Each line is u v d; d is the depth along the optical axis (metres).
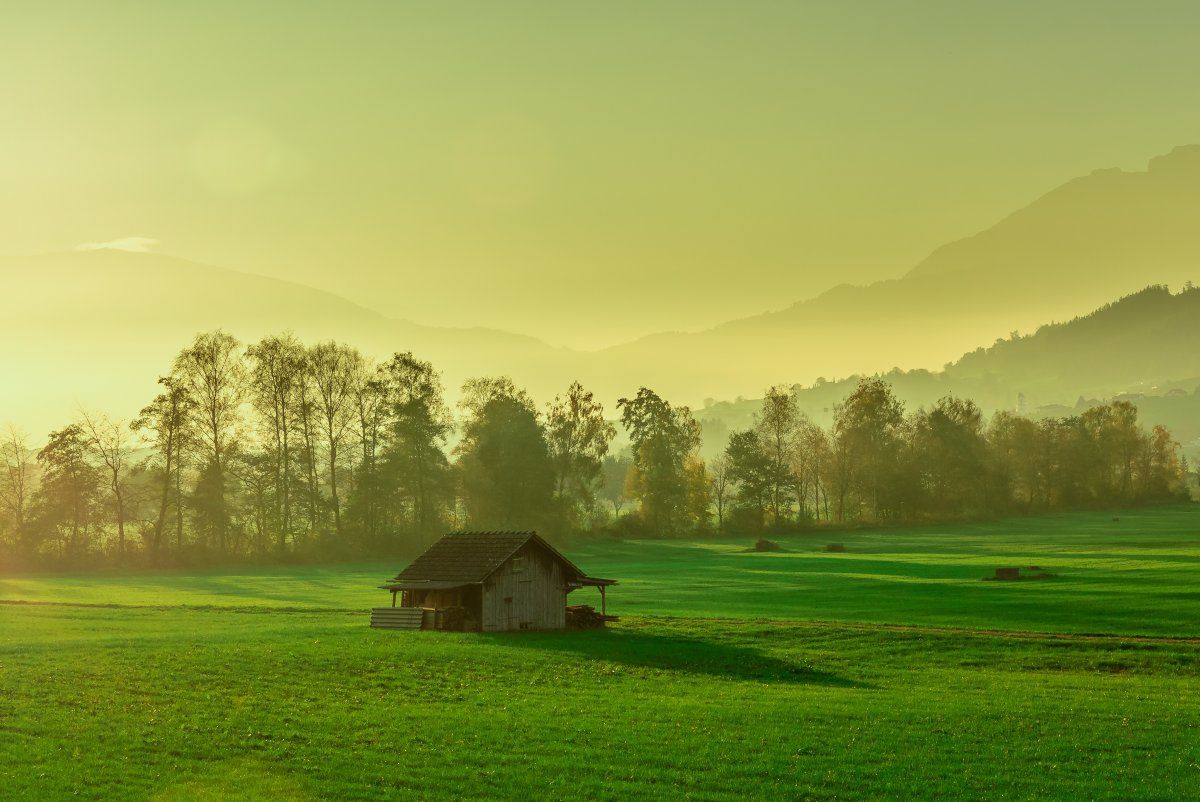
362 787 33.75
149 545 139.62
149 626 70.44
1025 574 102.69
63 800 32.03
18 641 59.56
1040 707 45.41
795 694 48.66
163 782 33.91
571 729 41.00
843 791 34.00
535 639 65.69
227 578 122.12
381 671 52.50
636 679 52.75
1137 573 101.75
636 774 35.41
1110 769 36.19
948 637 64.12
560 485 183.75
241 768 35.47
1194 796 33.41
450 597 72.25
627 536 192.25
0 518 136.88
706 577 114.62
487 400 177.38
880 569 121.25
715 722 42.28
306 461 155.25
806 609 81.62
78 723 40.31
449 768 35.81
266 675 50.47
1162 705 45.84
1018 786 34.50
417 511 157.88
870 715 43.56
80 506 135.75
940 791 33.97
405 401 160.88
